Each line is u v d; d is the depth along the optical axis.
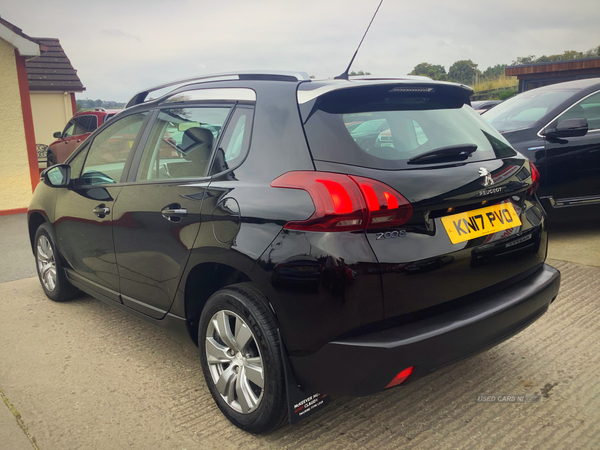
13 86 9.72
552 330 3.48
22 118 9.85
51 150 14.65
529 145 5.38
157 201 2.90
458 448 2.34
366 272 2.05
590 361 3.04
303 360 2.20
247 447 2.41
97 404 2.84
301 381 2.25
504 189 2.48
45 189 4.31
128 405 2.82
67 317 4.15
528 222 2.67
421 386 2.89
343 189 2.06
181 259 2.72
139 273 3.12
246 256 2.28
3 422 2.69
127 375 3.16
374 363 2.05
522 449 2.30
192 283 2.77
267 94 2.55
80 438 2.53
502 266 2.47
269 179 2.33
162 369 3.23
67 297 4.45
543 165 5.34
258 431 2.44
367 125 2.35
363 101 2.44
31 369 3.28
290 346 2.22
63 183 3.81
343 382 2.13
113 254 3.35
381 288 2.07
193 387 3.00
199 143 2.79
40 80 19.62
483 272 2.38
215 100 2.82
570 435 2.38
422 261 2.14
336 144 2.22
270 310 2.29
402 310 2.13
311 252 2.09
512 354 3.19
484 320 2.24
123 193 3.22
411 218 2.13
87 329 3.90
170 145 2.99
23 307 4.42
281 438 2.47
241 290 2.41
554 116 5.45
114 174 3.42
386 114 2.45
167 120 3.10
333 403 2.76
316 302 2.09
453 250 2.24
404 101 2.56
